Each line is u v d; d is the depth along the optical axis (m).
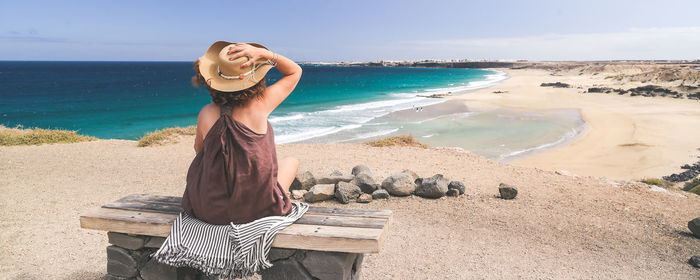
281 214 2.26
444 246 4.71
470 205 6.36
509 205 6.44
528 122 28.50
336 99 46.69
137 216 2.43
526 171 9.65
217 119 2.09
